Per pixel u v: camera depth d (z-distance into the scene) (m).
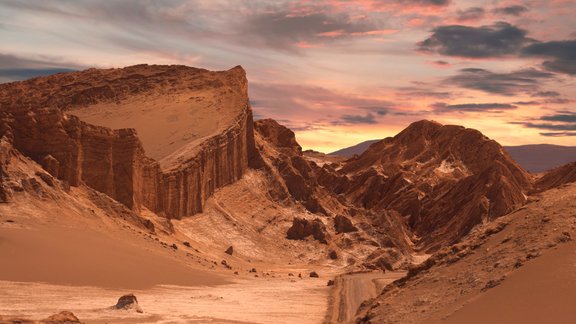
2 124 93.06
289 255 127.50
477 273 37.00
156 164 115.81
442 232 154.50
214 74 169.62
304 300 74.06
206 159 132.75
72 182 95.94
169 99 159.75
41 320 39.69
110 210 97.12
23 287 60.50
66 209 86.75
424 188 176.75
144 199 111.62
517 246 37.22
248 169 150.50
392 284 45.41
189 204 125.81
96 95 166.50
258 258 121.38
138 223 100.06
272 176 150.25
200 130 142.12
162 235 104.31
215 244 119.44
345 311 66.25
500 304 30.47
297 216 140.75
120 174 104.69
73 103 164.88
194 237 117.56
